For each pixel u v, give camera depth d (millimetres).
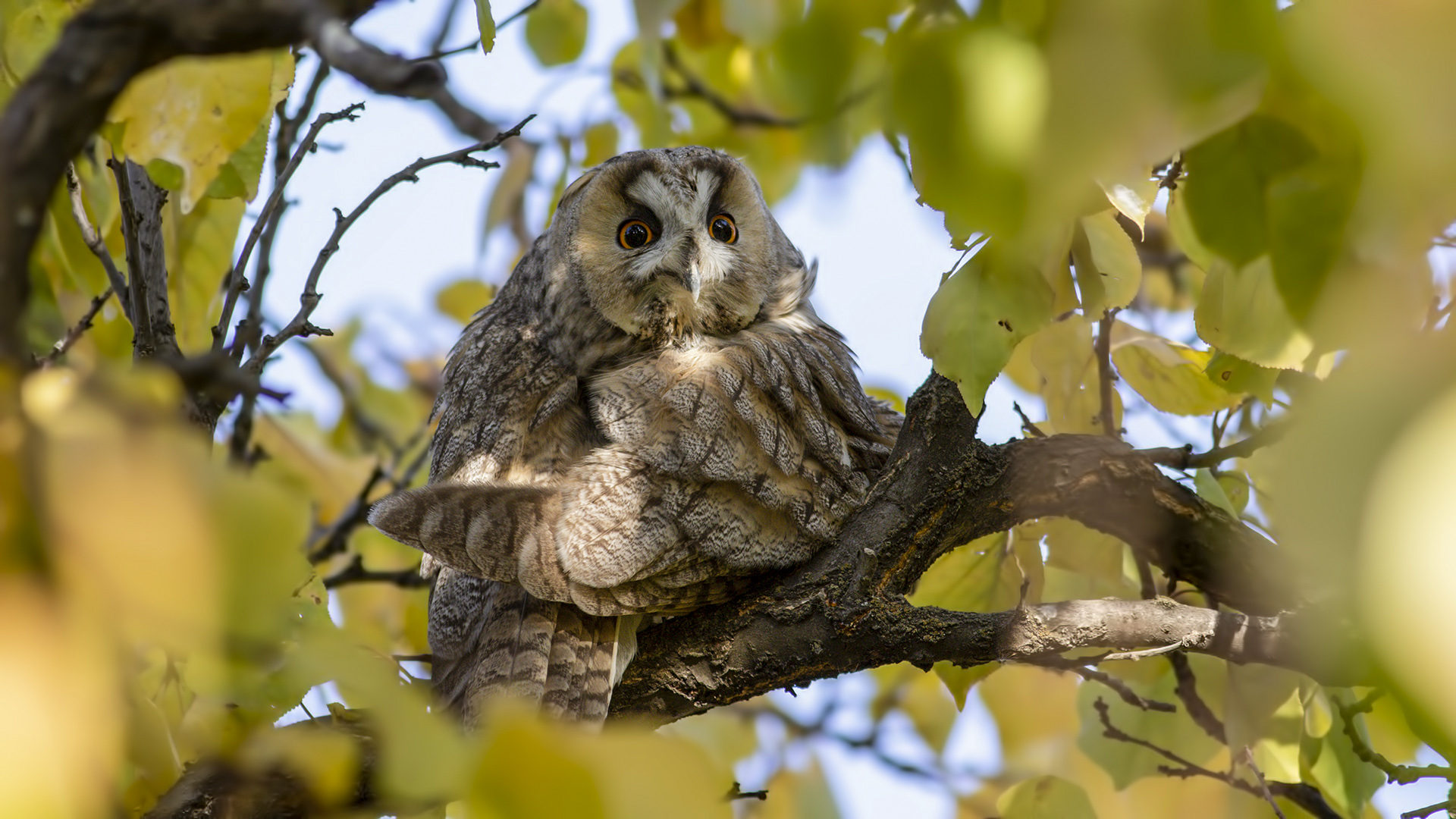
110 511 2068
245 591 2111
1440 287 3268
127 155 5207
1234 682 7359
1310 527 1739
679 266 8578
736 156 9891
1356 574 1622
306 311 6281
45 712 1951
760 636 6602
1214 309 5137
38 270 7523
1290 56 2230
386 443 11250
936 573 7691
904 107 2469
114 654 2043
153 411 2188
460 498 6605
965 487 6691
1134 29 2242
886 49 2656
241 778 4969
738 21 9258
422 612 9250
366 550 10273
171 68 5078
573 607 6777
